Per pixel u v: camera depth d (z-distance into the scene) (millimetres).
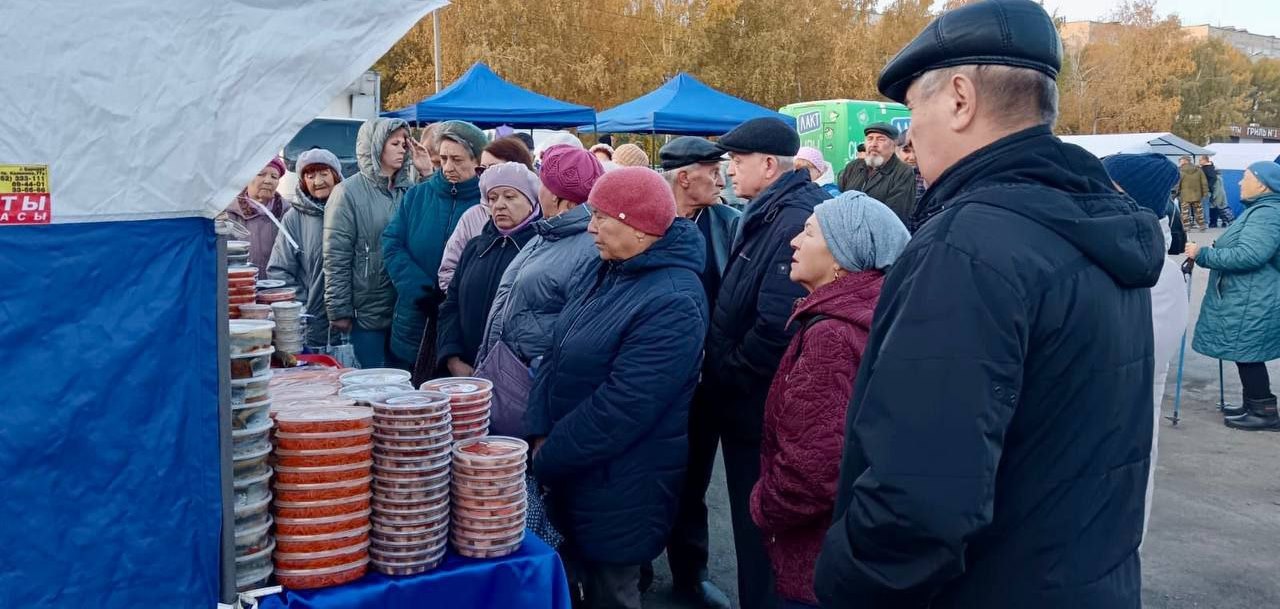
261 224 5059
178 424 1710
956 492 1256
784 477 2180
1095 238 1341
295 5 1700
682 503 3830
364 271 4781
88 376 1628
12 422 1583
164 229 1665
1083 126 54344
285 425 1989
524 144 4574
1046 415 1346
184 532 1735
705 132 10898
